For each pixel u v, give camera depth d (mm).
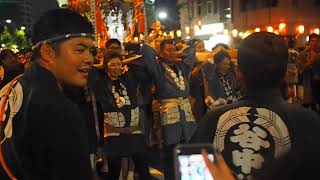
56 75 1877
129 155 5160
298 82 8078
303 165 822
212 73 5633
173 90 5199
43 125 1681
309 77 7957
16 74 6047
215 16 19062
